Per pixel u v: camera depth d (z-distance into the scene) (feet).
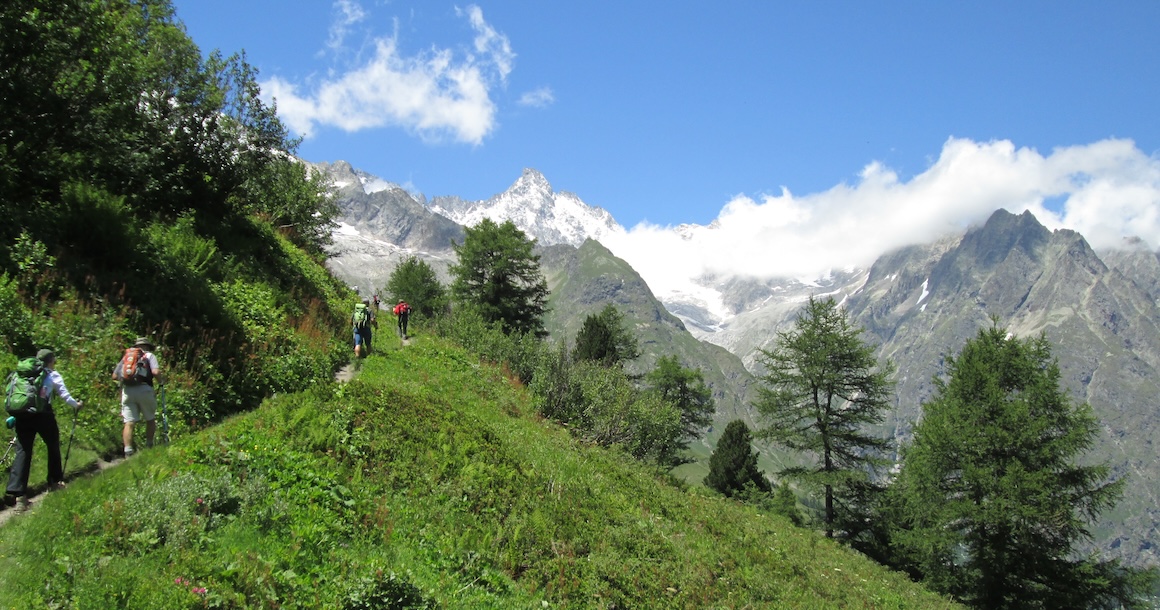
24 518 33.50
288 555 34.30
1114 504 120.37
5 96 64.13
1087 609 116.78
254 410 57.72
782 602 57.11
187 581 29.63
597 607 44.11
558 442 81.56
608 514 59.36
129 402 44.91
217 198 101.55
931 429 130.31
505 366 121.49
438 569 40.50
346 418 53.11
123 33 76.59
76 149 76.23
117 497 34.88
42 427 37.86
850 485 157.89
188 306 69.46
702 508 78.84
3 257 57.11
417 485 48.83
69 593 28.09
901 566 145.79
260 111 105.19
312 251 153.38
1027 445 120.98
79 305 57.98
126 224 70.03
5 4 62.23
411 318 170.30
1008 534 118.93
